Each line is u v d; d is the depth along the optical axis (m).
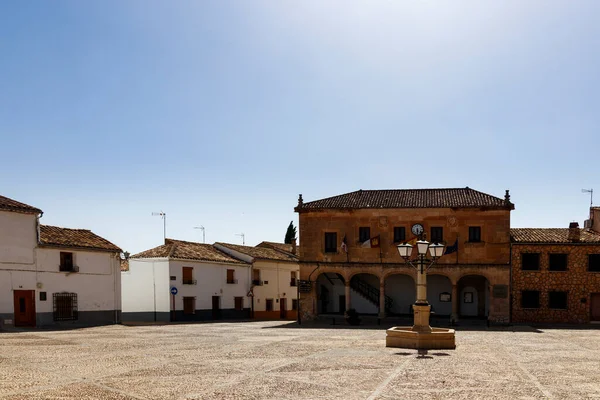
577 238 39.31
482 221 38.75
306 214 41.53
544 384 12.35
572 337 26.70
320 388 11.57
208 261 47.28
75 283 34.62
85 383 11.85
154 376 12.91
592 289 38.34
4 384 11.61
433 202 40.16
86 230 39.38
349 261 40.34
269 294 56.31
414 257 39.12
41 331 28.31
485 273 38.34
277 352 18.17
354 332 29.23
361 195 43.22
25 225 31.56
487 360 16.47
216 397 10.56
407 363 15.45
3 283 30.08
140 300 44.25
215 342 22.03
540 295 38.91
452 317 37.78
